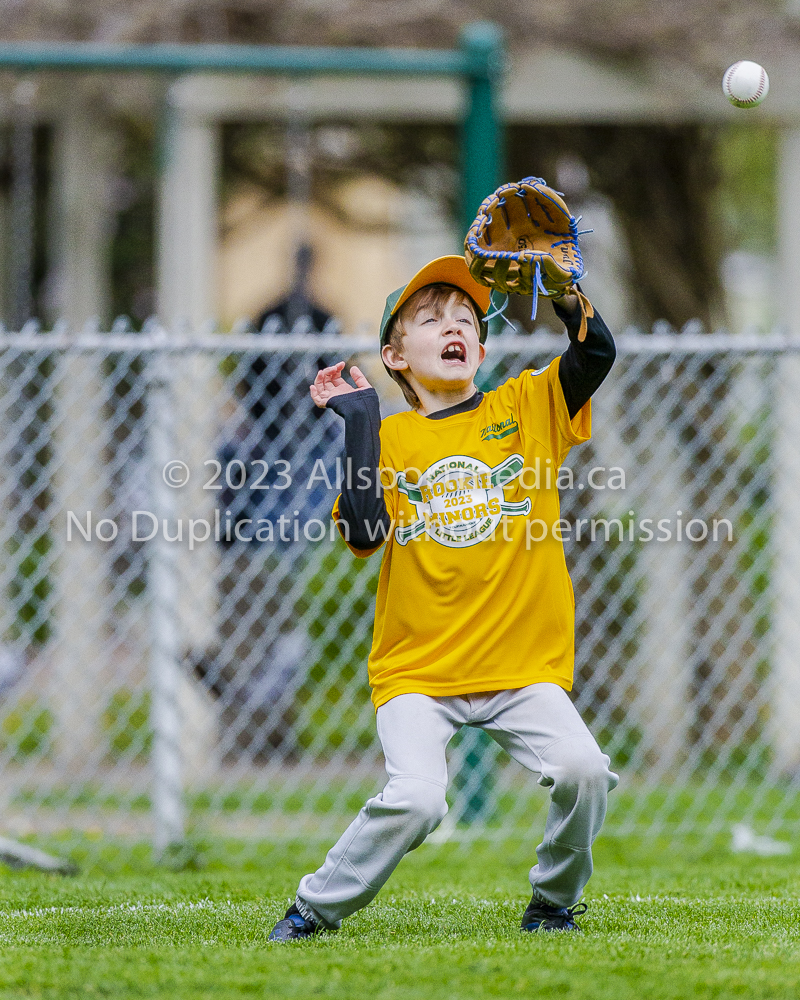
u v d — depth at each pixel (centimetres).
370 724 2475
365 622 2162
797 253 2797
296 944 1031
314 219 3666
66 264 2812
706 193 3133
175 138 2583
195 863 1659
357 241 4472
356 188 3559
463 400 1092
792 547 2284
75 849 1784
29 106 2688
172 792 1683
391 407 1947
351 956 970
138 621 2491
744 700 2628
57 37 2527
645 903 1251
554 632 1045
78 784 2322
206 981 883
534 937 1059
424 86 2623
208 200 2631
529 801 2150
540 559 1045
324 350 1667
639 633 2655
